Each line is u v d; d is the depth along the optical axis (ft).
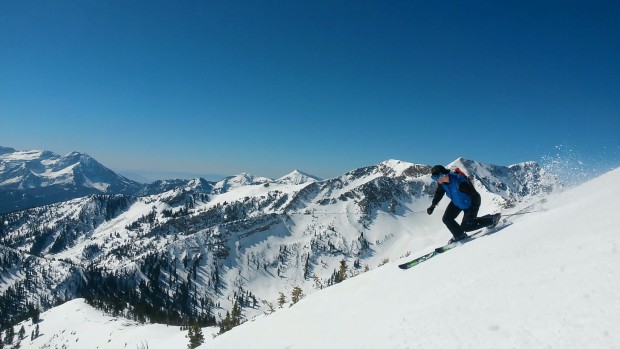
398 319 18.49
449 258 25.68
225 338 41.93
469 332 13.66
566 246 17.31
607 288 11.95
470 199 30.27
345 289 34.01
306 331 25.95
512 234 24.13
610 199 21.77
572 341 10.41
